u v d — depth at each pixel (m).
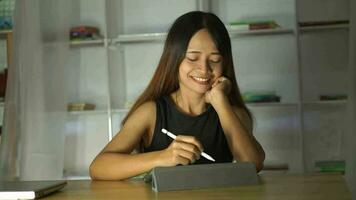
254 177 0.84
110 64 2.57
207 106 1.31
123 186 0.88
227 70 1.27
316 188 0.77
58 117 2.46
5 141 2.40
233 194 0.74
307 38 2.58
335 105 2.55
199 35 1.17
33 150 2.40
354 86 2.06
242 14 2.62
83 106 2.57
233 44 2.62
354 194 1.95
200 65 1.18
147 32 2.71
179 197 0.73
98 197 0.76
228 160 1.29
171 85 1.30
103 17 2.71
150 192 0.79
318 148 2.57
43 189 0.79
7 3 2.60
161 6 2.71
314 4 2.56
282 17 2.60
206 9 2.50
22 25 2.44
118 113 2.62
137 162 0.97
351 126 2.05
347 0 2.53
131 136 1.22
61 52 2.47
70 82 2.72
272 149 2.61
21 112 2.41
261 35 2.58
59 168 2.43
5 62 2.72
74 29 2.56
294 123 2.59
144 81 2.72
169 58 1.25
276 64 2.60
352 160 2.03
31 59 2.43
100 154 1.11
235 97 1.32
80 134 2.75
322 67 2.57
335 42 2.56
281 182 0.86
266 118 2.61
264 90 2.61
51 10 2.48
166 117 1.27
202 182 0.81
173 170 0.81
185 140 0.94
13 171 2.39
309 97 2.58
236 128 1.18
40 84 2.43
